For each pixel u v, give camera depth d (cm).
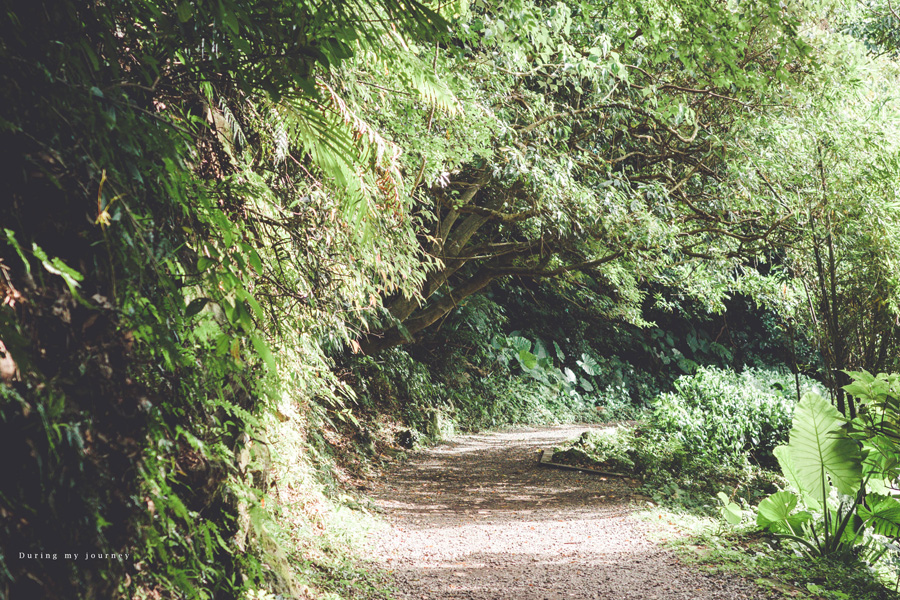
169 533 245
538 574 589
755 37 607
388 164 375
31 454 177
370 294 470
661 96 719
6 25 166
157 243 232
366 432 1166
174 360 228
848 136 738
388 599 493
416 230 583
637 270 1013
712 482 1009
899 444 634
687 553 651
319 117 299
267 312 354
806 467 673
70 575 191
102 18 197
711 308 1240
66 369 196
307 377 519
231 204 291
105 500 210
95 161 196
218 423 313
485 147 630
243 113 371
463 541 713
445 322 1859
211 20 211
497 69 625
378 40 312
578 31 664
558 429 1795
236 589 328
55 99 177
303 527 589
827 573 602
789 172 788
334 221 405
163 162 225
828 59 703
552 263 1198
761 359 2475
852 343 743
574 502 923
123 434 220
